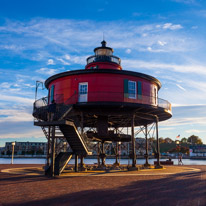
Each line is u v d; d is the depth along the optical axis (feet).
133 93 66.44
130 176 49.93
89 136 68.13
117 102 60.44
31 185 36.99
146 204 23.86
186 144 458.09
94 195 28.55
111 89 63.98
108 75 64.80
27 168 76.74
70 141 57.16
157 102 71.20
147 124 87.76
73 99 63.93
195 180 42.39
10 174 55.62
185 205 23.44
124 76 66.13
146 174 54.13
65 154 58.85
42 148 501.15
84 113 64.90
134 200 25.72
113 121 87.10
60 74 67.77
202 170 66.95
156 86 77.36
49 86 75.61
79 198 26.86
